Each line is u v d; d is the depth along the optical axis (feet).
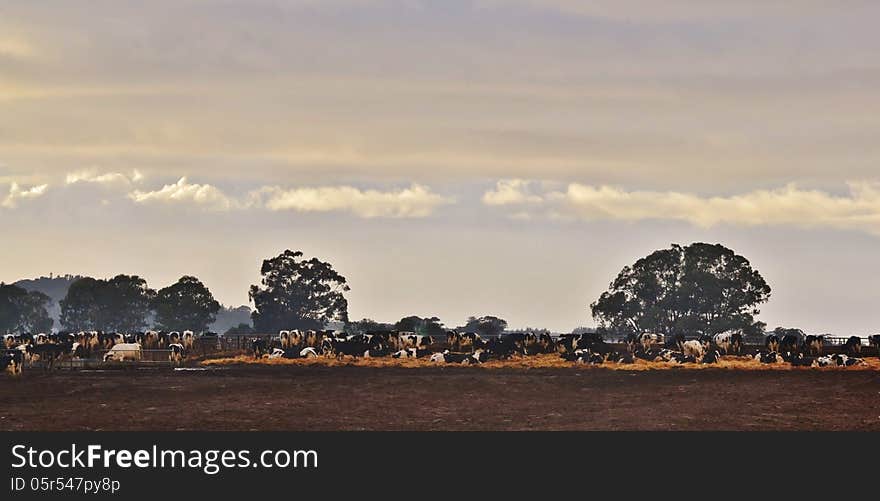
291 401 336.70
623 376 418.72
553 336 573.33
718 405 325.62
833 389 368.89
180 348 529.86
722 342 560.61
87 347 547.90
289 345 579.07
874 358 513.86
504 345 531.91
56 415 306.55
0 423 291.38
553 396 349.41
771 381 397.39
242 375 431.02
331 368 471.21
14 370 441.27
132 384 390.63
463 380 402.31
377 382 396.16
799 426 284.00
